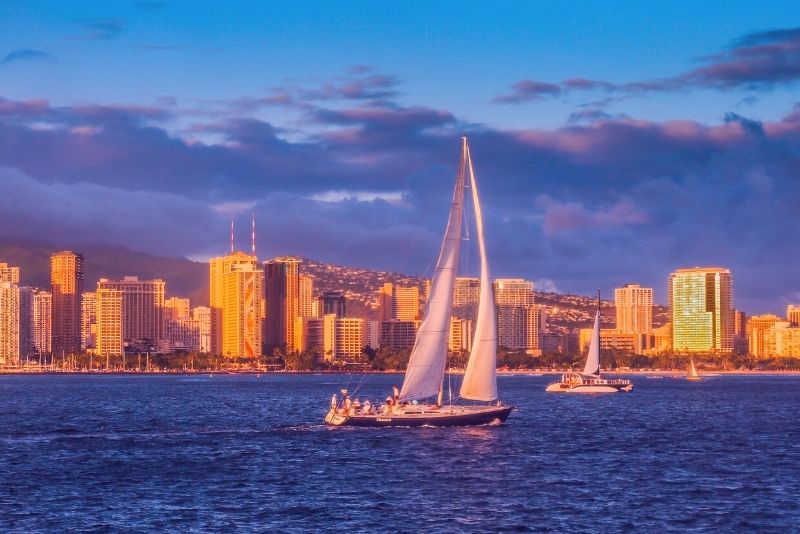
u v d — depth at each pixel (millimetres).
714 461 133250
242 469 121562
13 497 103875
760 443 158625
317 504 99125
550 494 104938
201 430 173375
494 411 161875
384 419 160375
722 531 87938
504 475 117000
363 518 92438
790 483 113375
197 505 99000
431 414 159125
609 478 115938
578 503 99938
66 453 139000
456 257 152875
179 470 121438
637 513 95188
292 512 95188
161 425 199750
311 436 153250
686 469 124750
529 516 93562
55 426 198625
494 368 156875
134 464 127000
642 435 171625
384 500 101125
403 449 137500
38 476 117625
